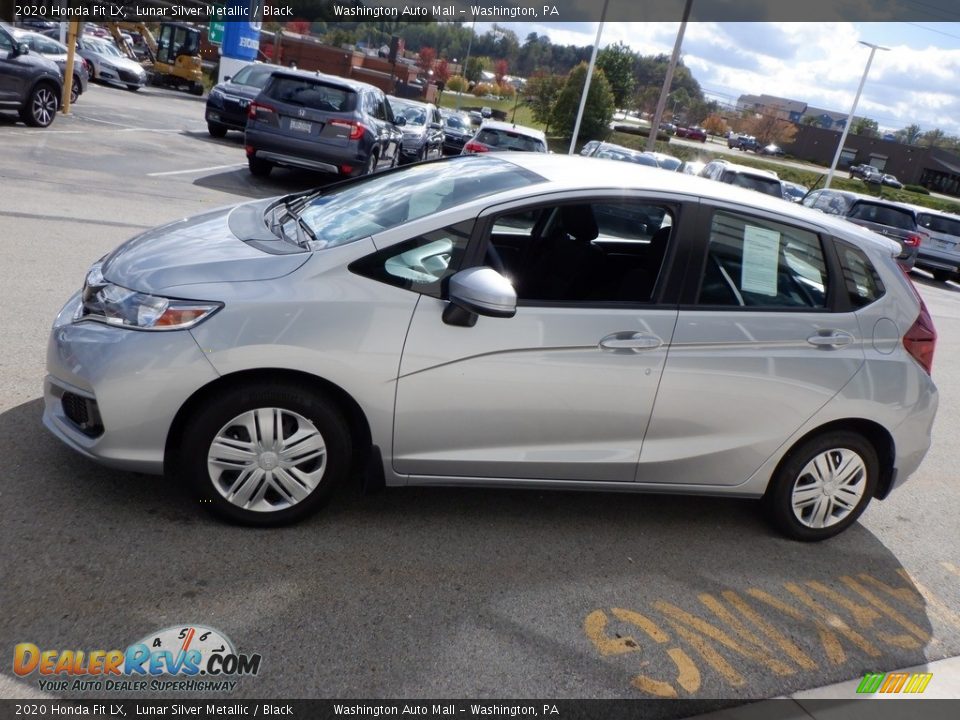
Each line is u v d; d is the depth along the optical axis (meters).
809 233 4.05
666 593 3.67
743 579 3.90
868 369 4.07
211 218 4.17
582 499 4.44
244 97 18.25
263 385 3.37
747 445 3.99
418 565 3.53
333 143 13.38
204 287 3.31
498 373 3.54
